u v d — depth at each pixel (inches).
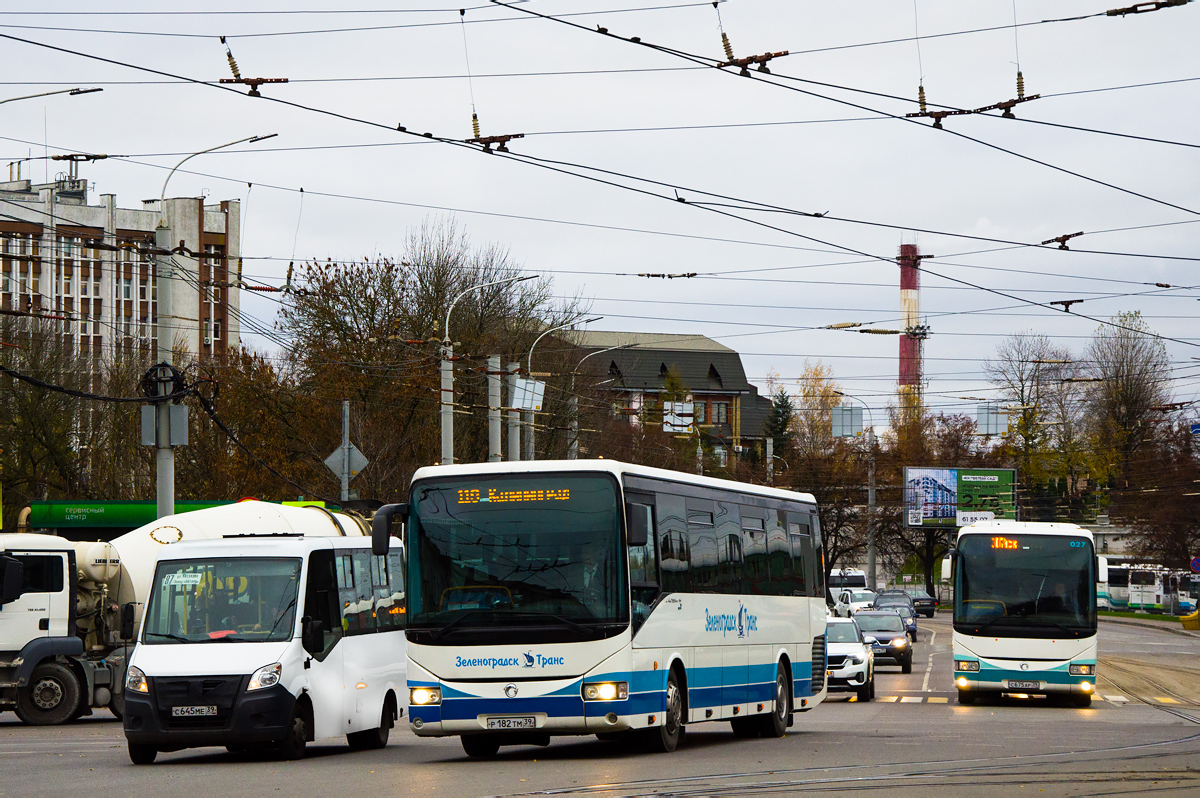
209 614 975.6
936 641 3732.8
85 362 3267.7
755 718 1142.3
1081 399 4845.0
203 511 1491.1
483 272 3390.7
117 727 1312.7
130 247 1646.2
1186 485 4407.0
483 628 880.3
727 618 1056.8
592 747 1021.8
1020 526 1619.1
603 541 889.5
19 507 3065.9
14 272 5039.4
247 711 927.0
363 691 1067.3
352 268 3166.8
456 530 900.6
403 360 2982.3
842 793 689.0
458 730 876.0
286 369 3024.1
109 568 1390.3
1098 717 1408.7
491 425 2241.6
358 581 1091.3
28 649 1311.5
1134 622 4734.3
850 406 5147.6
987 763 862.5
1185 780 761.0
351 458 2092.8
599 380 3742.6
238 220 5408.5
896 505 5236.2
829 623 1800.0
